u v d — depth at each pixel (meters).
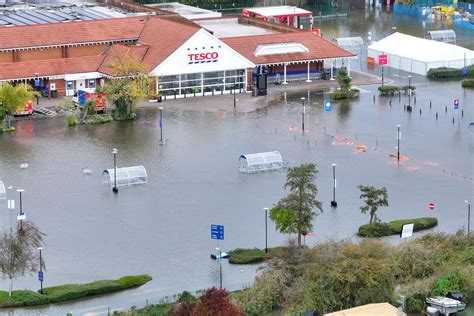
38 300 198.38
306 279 199.38
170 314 186.62
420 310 199.00
